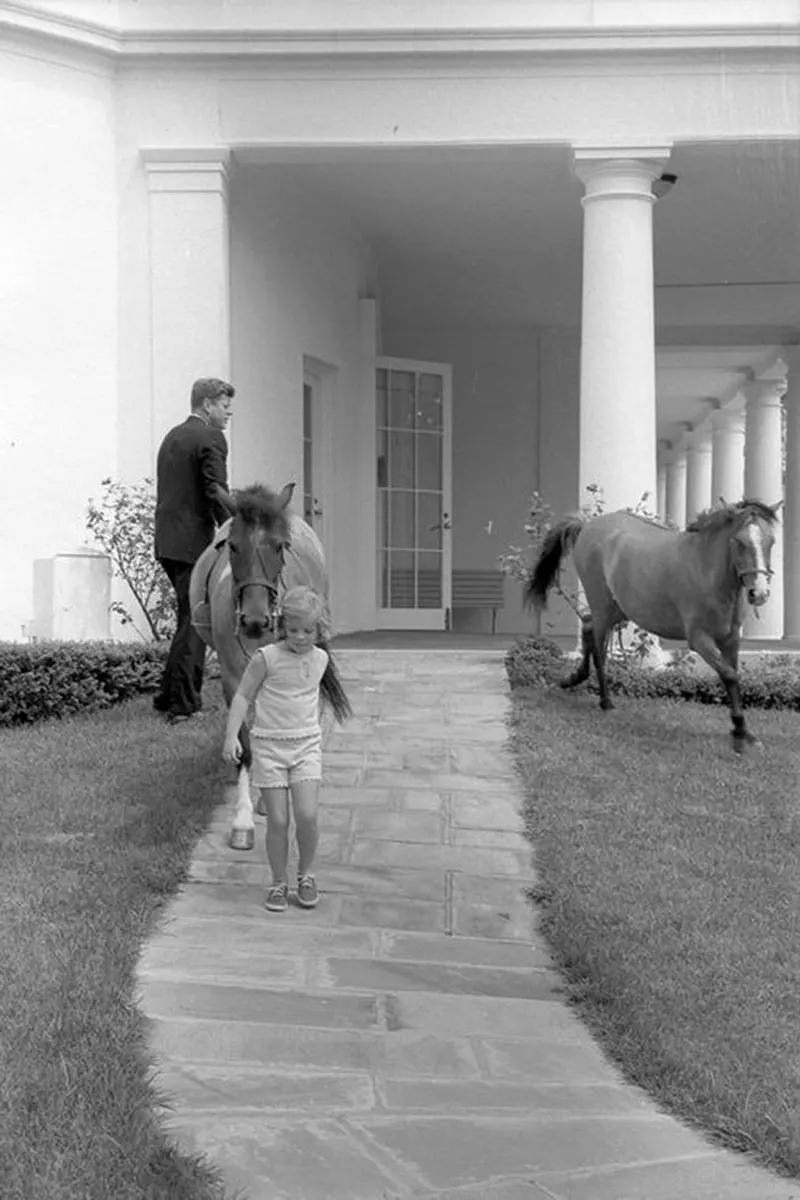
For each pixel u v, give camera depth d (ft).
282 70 32.45
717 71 32.22
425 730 25.02
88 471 32.42
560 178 38.24
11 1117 9.71
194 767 21.22
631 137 32.27
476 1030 12.92
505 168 37.04
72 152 32.07
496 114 32.48
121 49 32.24
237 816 17.92
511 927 16.22
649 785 21.79
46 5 31.14
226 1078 11.33
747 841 19.24
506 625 58.18
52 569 29.71
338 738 24.40
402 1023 12.90
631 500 32.50
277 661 15.85
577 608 29.04
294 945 14.96
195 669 24.57
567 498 58.49
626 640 31.76
